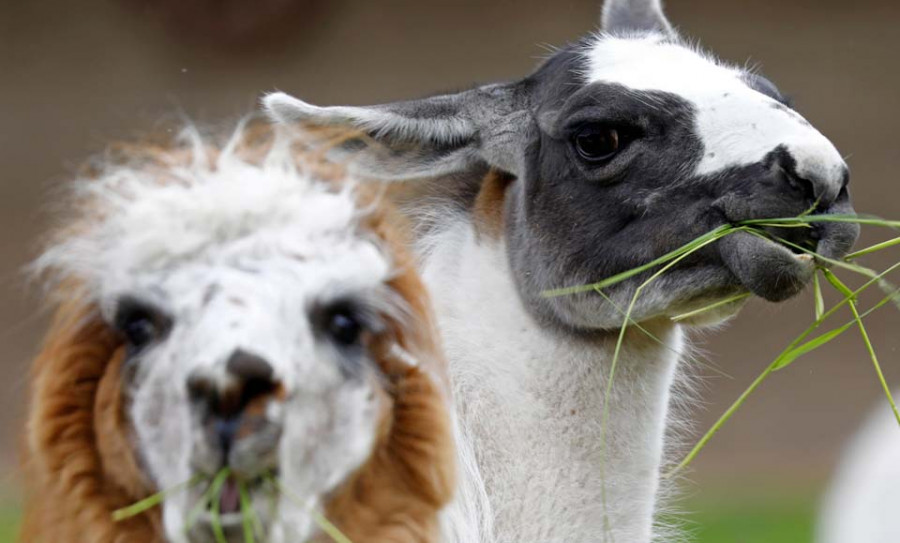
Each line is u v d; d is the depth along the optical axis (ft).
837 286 32.32
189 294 23.94
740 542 65.77
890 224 31.68
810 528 69.72
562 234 34.91
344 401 24.79
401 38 149.07
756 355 107.24
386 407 25.86
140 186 25.86
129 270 24.57
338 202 25.67
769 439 96.99
